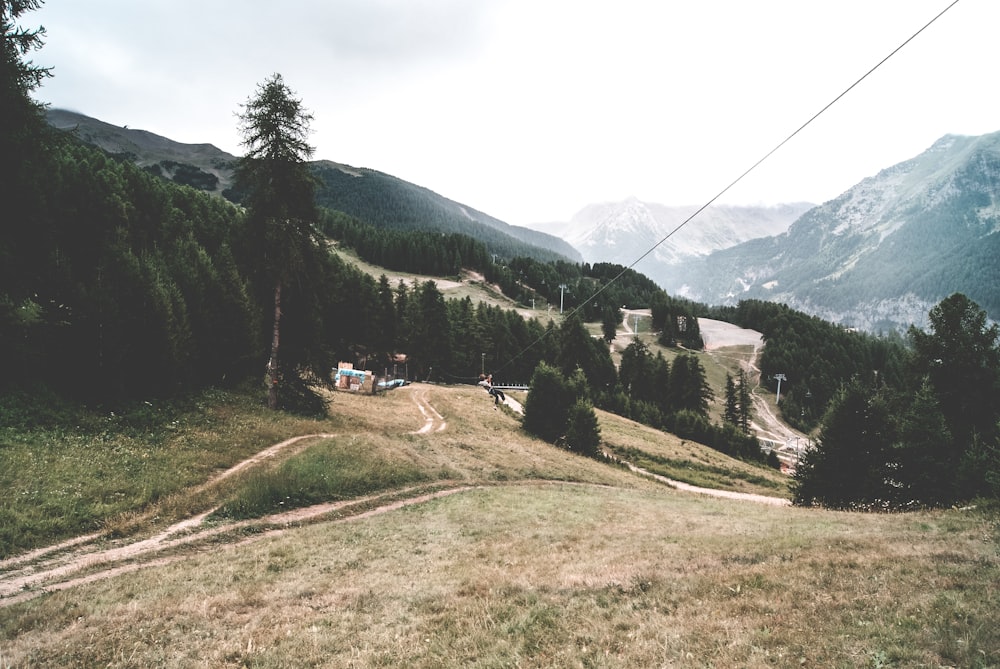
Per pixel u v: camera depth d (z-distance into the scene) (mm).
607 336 176375
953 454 27250
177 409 26141
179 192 105438
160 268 30266
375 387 64188
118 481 17656
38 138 17109
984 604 7035
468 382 95438
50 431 19406
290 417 31406
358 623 8859
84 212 49438
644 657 6633
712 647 6730
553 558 12547
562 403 51188
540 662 6891
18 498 14820
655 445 58844
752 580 9195
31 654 7918
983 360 30625
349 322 74750
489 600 9477
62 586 11570
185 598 10398
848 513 20469
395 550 14414
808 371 150000
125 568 12938
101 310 23297
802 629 6906
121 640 8383
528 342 113188
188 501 17812
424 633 8258
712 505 25125
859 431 29141
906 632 6473
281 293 30109
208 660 7664
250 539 16125
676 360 105938
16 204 17812
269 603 10078
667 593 9031
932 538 11359
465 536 16047
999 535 10977
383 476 24797
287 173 27547
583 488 29859
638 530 16094
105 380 23672
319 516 19188
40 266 21031
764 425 130125
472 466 31016
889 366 157000
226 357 33312
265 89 27109
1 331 20125
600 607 8695
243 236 27859
